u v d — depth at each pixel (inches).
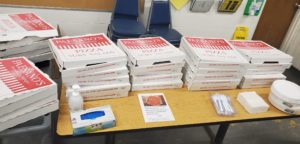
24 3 101.0
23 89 36.4
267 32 146.3
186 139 81.4
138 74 50.1
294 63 144.0
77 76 43.7
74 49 46.4
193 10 119.6
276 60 59.5
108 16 113.0
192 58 54.3
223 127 76.6
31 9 103.2
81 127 38.9
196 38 60.8
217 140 79.7
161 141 79.1
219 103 51.8
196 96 54.4
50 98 39.5
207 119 47.9
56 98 40.4
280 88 54.2
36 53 53.4
